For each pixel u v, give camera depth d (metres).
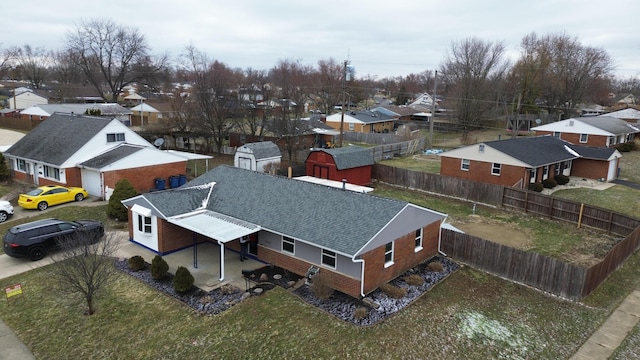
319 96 102.31
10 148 36.50
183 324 15.17
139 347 14.05
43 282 18.11
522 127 75.25
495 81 76.12
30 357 13.62
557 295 18.25
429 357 13.73
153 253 21.28
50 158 32.31
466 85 73.75
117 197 26.36
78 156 32.00
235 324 15.13
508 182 35.69
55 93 89.31
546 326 15.88
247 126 58.50
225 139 54.81
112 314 15.82
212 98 50.72
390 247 18.53
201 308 16.09
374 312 16.03
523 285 19.09
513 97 74.00
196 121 49.53
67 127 35.69
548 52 79.06
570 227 27.34
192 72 75.56
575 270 17.67
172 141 51.69
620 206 31.31
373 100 142.62
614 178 41.41
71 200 29.25
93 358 13.59
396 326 15.23
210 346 14.02
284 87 84.50
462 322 15.83
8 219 25.70
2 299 16.83
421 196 35.03
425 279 19.14
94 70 84.06
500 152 35.75
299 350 13.78
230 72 101.25
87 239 17.55
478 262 20.59
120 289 17.61
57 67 117.44
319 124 58.06
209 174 25.00
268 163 40.31
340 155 36.97
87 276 15.66
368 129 70.94
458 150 38.78
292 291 17.47
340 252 16.53
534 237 25.50
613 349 14.55
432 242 21.53
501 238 25.30
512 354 14.15
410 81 161.50
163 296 17.06
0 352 13.77
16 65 122.19
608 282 19.50
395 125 79.75
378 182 39.78
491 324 15.82
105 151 33.59
